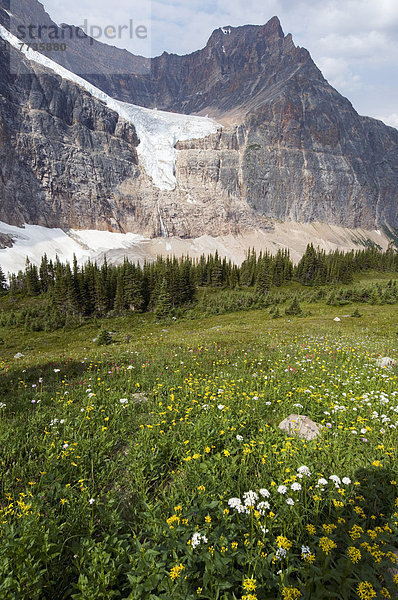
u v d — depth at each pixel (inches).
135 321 3038.9
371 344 900.0
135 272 3661.4
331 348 819.4
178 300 3627.0
